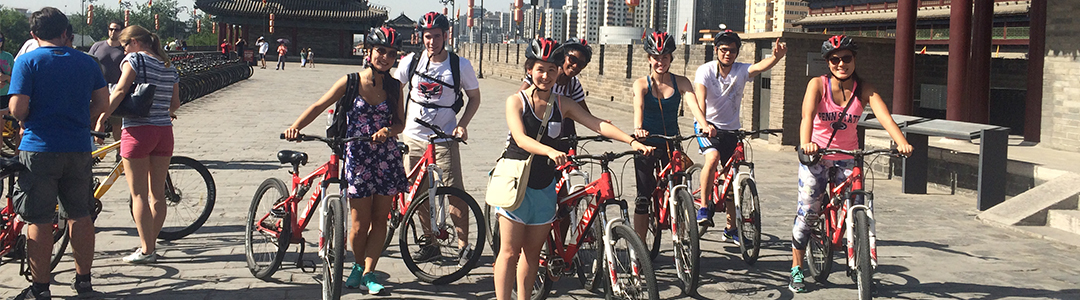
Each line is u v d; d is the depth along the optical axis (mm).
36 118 4566
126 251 6000
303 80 33438
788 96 13219
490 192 4160
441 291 5230
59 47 4664
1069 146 11195
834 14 72250
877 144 10477
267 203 5426
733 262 6035
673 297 5160
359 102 4992
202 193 6508
